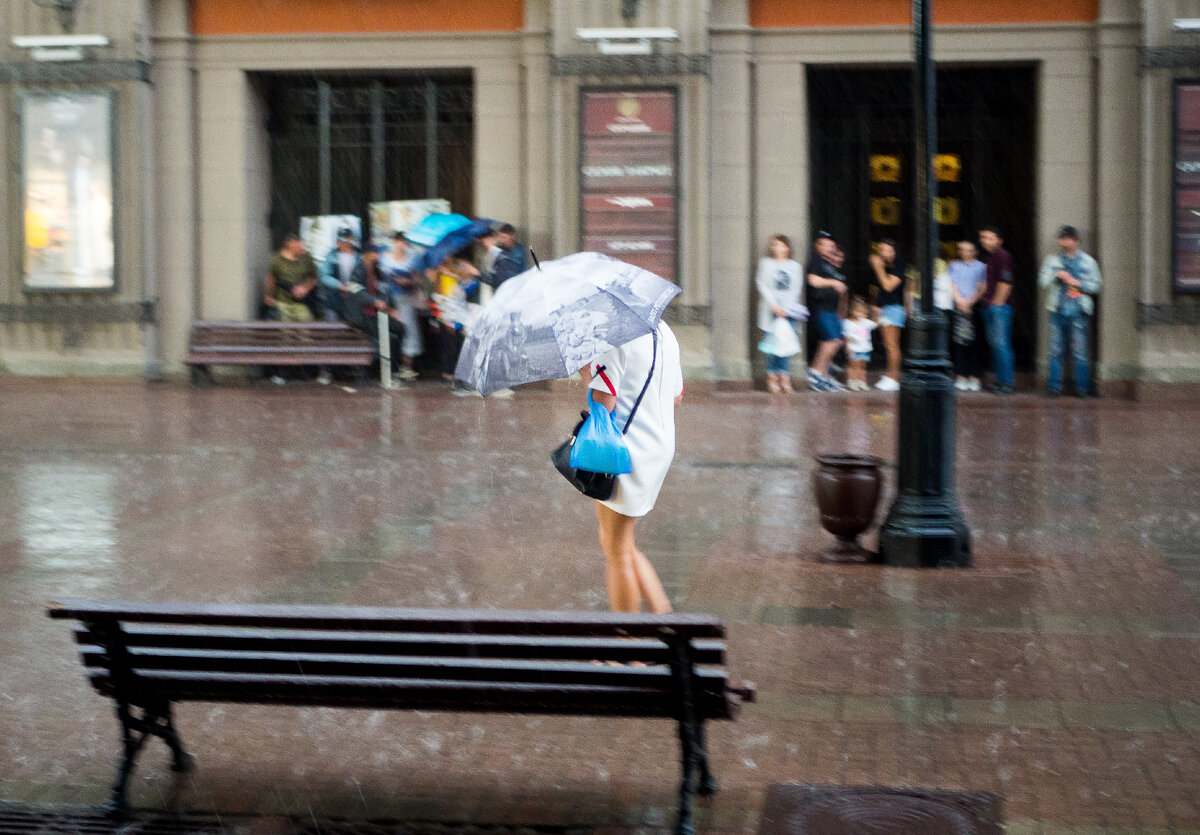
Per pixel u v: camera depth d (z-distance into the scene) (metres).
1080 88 33.97
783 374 34.22
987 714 10.11
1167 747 9.38
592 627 7.62
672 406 10.73
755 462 22.61
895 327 34.66
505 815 8.45
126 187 36.00
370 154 37.59
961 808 8.25
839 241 37.94
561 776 9.09
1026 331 37.09
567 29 34.50
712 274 34.97
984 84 36.66
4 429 26.44
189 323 36.75
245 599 13.89
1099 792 8.58
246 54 36.28
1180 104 32.75
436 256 32.84
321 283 36.38
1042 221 34.38
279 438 25.50
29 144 35.94
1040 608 13.17
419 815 8.47
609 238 34.78
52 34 35.78
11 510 18.61
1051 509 18.41
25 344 36.50
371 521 17.88
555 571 15.02
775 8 34.72
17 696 10.88
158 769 9.29
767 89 34.91
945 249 37.38
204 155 36.59
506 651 7.82
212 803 8.69
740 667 11.31
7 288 36.38
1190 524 17.38
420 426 27.42
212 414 29.23
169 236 36.59
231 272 36.78
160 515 18.28
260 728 10.12
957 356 34.69
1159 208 33.03
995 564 15.11
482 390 9.56
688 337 34.69
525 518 18.08
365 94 37.41
